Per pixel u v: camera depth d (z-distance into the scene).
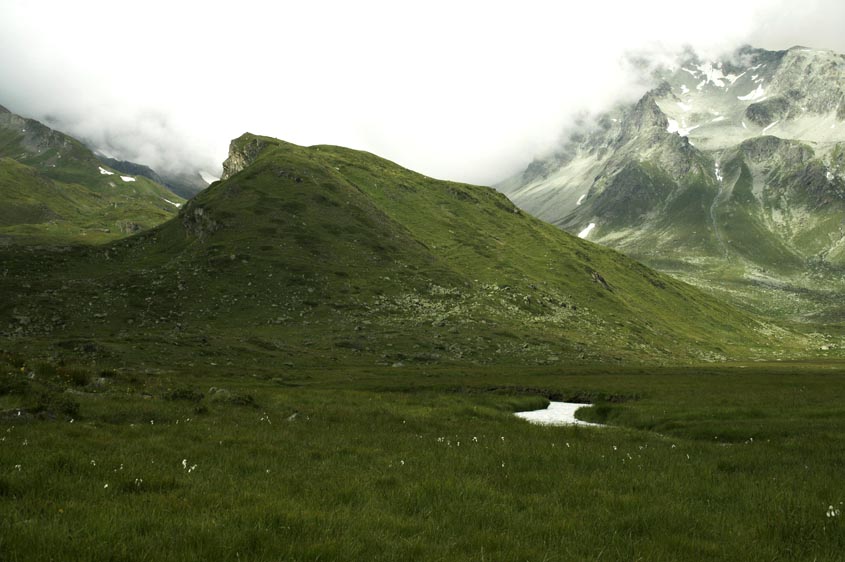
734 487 15.61
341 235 148.62
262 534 8.96
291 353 86.75
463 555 8.70
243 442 19.73
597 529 10.84
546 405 58.66
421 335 107.19
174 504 10.66
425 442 22.53
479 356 100.62
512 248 197.00
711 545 10.11
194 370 67.69
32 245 143.75
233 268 121.94
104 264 141.38
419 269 144.00
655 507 12.66
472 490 13.38
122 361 67.88
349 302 117.12
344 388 65.12
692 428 35.09
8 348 67.38
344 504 11.67
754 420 37.44
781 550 10.16
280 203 157.25
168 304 105.50
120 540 8.38
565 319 144.75
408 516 11.04
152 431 20.53
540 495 13.70
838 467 19.98
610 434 30.30
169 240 160.62
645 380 78.75
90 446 16.53
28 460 13.46
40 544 7.98
